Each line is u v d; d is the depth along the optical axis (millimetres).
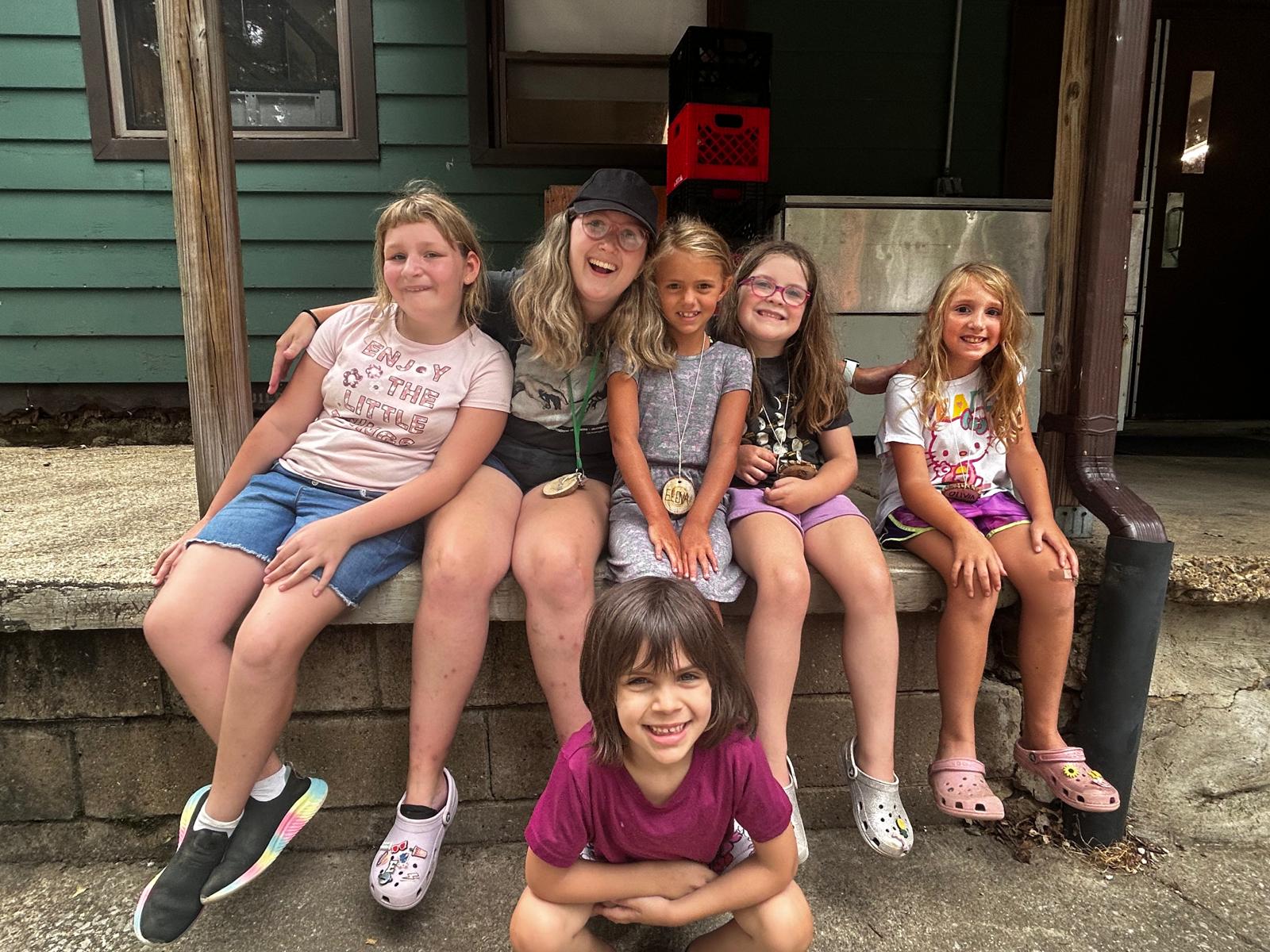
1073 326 1902
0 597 1613
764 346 1903
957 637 1700
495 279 1902
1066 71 1853
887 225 3355
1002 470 1888
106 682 1716
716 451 1713
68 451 3498
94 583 1625
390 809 1799
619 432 1695
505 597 1625
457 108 3631
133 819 1770
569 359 1733
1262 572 1851
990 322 1767
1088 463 1879
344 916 1566
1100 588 1795
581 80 3785
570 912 1267
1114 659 1768
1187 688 1939
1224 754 1945
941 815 1923
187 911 1409
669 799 1224
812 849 1814
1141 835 1870
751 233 3279
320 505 1627
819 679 1858
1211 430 4160
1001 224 3406
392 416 1663
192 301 1736
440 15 3553
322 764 1774
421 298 1597
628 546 1589
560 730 1576
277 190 3613
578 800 1199
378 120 3604
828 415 1885
